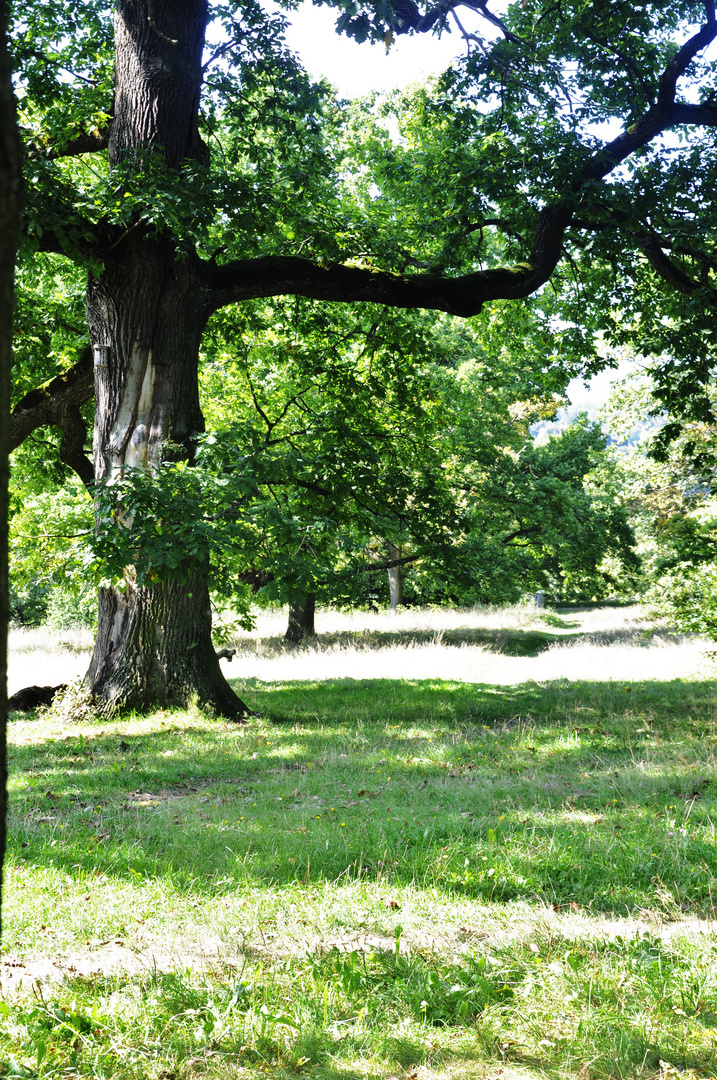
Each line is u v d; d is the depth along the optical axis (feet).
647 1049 10.57
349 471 46.57
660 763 28.58
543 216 45.73
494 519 83.51
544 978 12.51
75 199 36.99
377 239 47.14
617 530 80.94
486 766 29.71
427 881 17.01
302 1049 10.77
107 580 40.52
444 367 83.66
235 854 18.45
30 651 82.84
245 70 47.06
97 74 49.32
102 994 12.04
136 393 41.27
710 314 44.14
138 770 29.58
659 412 50.67
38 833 20.88
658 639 81.61
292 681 57.11
